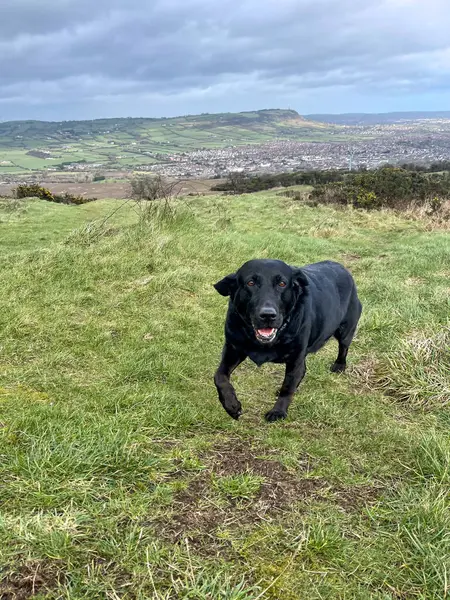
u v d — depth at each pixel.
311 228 6.18
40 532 1.00
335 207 8.34
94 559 0.97
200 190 13.33
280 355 1.64
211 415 1.67
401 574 1.01
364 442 1.57
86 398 1.73
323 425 1.69
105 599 0.89
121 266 3.23
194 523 1.10
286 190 12.02
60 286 2.89
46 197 11.27
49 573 0.93
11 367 1.96
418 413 1.86
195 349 2.32
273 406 1.82
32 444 1.31
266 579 0.97
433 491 1.26
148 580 0.93
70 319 2.49
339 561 1.03
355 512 1.20
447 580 0.98
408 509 1.19
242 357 1.67
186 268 3.32
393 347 2.33
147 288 2.95
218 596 0.90
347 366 2.23
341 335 2.13
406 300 3.01
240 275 1.61
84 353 2.15
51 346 2.19
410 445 1.52
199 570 0.97
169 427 1.54
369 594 0.96
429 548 1.06
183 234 4.23
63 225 6.50
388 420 1.78
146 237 3.82
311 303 1.73
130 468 1.26
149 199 6.27
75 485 1.17
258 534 1.08
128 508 1.11
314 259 4.44
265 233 5.41
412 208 7.95
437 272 3.92
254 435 1.56
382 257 4.69
